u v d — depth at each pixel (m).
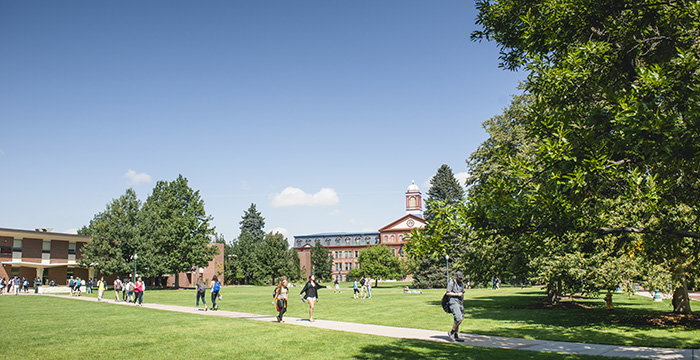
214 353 10.06
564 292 22.22
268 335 13.02
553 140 8.80
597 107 9.62
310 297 17.77
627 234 13.39
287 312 22.55
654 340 12.95
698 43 10.04
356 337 12.84
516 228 8.89
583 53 10.13
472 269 29.39
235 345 11.20
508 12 11.77
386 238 121.19
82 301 32.41
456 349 10.79
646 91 8.16
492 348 11.15
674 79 8.24
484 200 9.05
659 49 10.71
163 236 60.16
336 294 46.25
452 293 12.78
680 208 12.24
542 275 20.06
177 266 60.94
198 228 63.94
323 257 117.12
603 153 8.27
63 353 9.94
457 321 12.63
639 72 8.59
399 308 25.44
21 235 57.50
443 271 62.53
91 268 61.31
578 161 8.29
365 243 136.88
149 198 70.38
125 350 10.42
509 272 26.83
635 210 10.59
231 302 30.98
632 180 8.11
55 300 33.66
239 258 100.31
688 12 9.09
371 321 18.33
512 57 12.56
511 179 9.27
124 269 56.12
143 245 57.69
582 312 22.61
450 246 9.66
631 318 18.38
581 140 8.66
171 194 64.00
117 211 57.72
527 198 8.70
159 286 67.56
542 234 9.09
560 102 10.59
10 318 18.47
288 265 94.25
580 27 10.32
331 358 9.49
